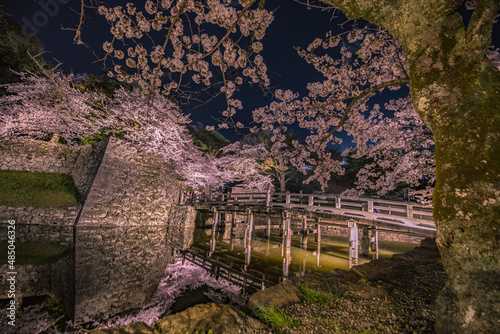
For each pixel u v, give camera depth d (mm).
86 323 4809
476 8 1901
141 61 4133
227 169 23078
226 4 3875
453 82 1956
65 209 12297
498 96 1843
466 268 1771
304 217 12469
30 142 14406
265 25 4066
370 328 2389
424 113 2164
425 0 2072
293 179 26375
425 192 9016
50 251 8492
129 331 2104
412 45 2232
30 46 15867
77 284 6297
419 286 3613
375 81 6328
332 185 22297
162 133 15922
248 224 12516
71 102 14609
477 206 1733
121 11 3787
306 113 6496
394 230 9078
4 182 12406
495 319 1589
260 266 8695
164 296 6266
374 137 7828
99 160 13617
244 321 2482
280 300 3045
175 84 4543
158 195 15469
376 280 3943
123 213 13484
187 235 14273
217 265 8648
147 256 9664
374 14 2496
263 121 6879
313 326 2475
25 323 4488
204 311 2502
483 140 1766
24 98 13805
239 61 3734
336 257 10531
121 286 6605
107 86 18906
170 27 3115
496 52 5461
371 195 17859
